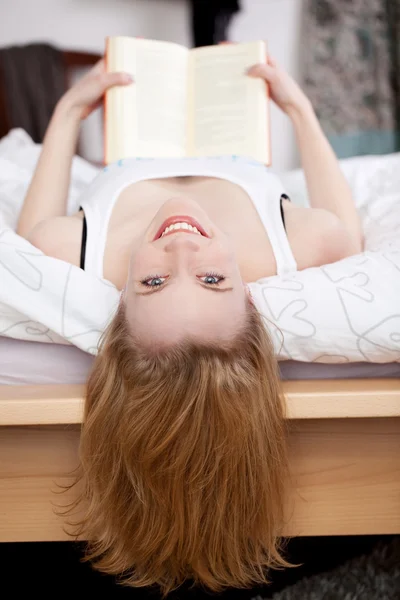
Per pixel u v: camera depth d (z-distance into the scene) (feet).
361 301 2.74
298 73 9.75
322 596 3.09
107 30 9.30
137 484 2.61
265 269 3.32
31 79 7.88
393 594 3.08
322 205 3.85
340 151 9.05
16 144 5.48
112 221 3.47
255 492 2.65
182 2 9.23
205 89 3.98
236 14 8.61
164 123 3.91
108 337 2.69
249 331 2.66
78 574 3.50
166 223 2.77
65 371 2.93
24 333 2.86
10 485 2.80
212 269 2.62
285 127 10.05
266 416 2.61
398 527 2.88
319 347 2.74
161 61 3.95
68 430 2.75
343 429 2.77
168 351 2.52
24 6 9.13
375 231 3.86
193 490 2.57
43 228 3.42
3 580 3.45
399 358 2.77
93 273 3.27
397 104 8.96
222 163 3.84
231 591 3.32
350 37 8.85
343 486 2.84
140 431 2.53
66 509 2.82
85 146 9.25
